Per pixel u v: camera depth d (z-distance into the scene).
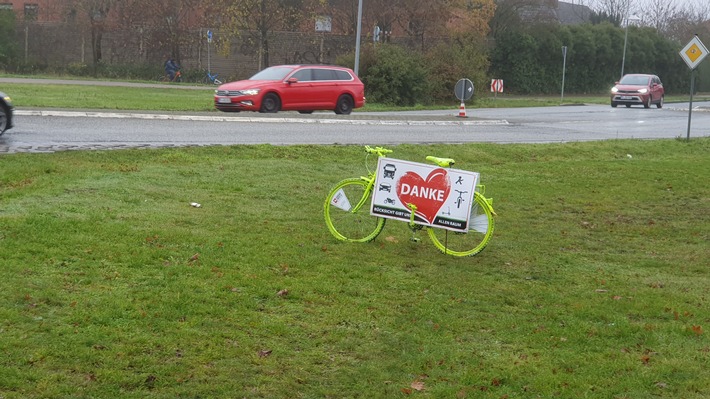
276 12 51.44
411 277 8.37
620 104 44.78
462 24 55.72
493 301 7.73
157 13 50.22
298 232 9.95
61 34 49.25
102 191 11.27
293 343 6.26
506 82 62.03
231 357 5.87
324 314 6.95
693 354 6.43
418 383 5.67
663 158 20.88
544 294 8.04
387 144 18.80
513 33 61.50
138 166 13.45
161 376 5.45
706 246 11.02
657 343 6.66
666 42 74.00
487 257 9.54
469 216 9.28
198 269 7.82
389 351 6.24
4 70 46.62
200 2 51.62
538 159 19.41
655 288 8.60
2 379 5.16
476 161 18.36
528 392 5.59
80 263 7.70
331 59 53.03
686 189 16.06
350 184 9.73
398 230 10.48
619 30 69.31
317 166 15.18
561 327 7.00
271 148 16.39
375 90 39.19
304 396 5.38
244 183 12.91
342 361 6.00
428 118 27.45
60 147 14.87
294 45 52.34
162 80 48.88
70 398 5.05
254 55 52.03
